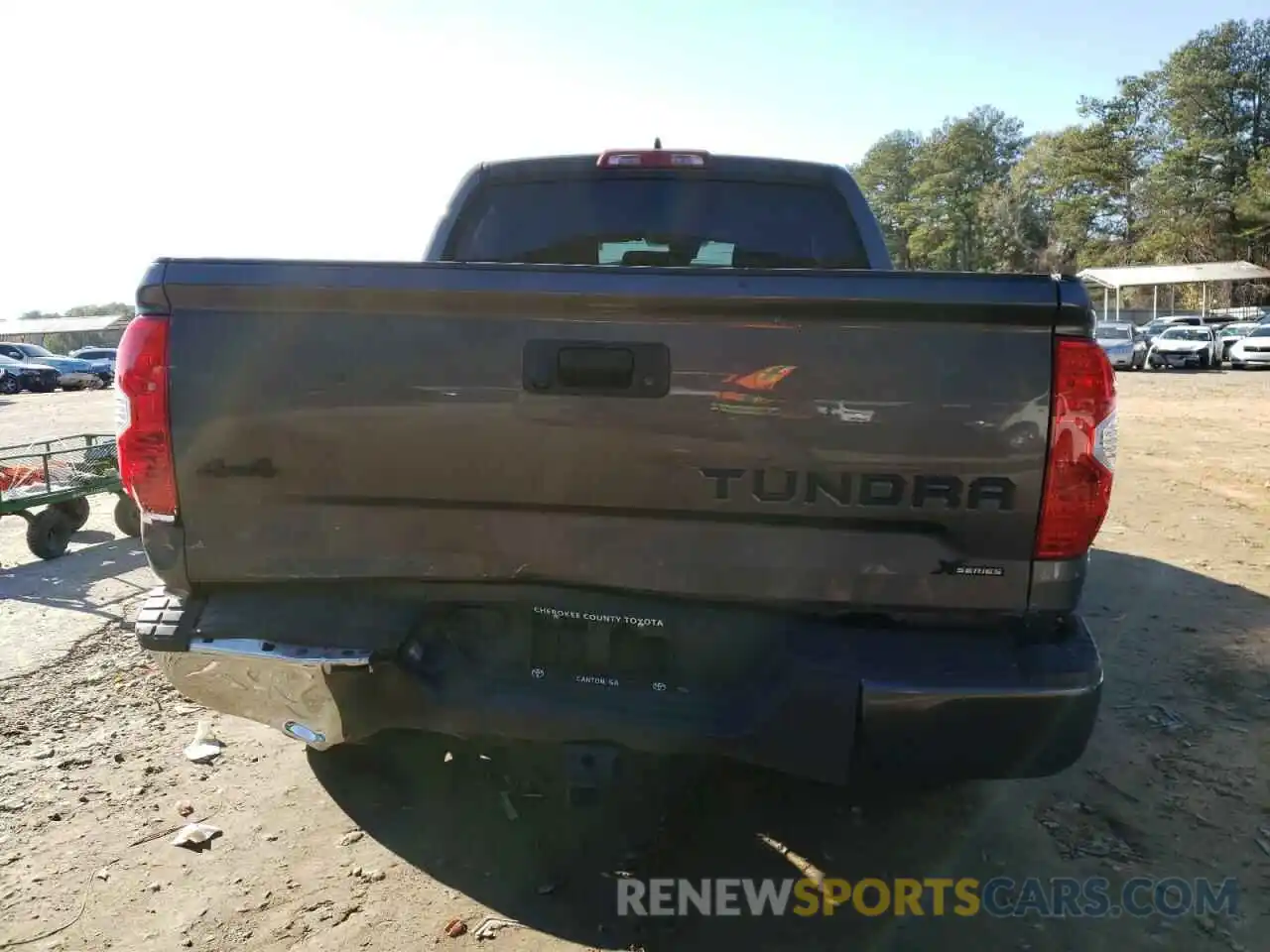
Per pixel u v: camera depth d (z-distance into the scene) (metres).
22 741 3.74
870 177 99.38
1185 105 66.88
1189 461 10.52
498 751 3.17
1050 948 2.55
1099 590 5.66
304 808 3.24
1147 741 3.75
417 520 2.49
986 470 2.27
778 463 2.32
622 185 4.07
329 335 2.44
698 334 2.31
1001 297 2.21
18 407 25.33
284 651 2.54
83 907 2.69
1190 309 59.50
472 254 4.15
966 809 3.26
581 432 2.38
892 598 2.36
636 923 2.63
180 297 2.47
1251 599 5.46
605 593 2.50
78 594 5.86
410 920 2.64
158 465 2.54
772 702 2.43
